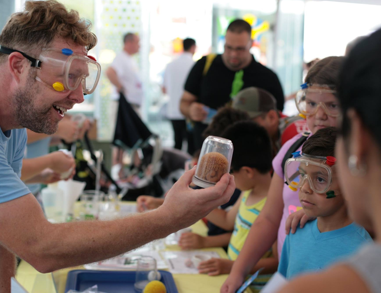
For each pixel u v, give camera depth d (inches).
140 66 260.5
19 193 42.0
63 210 96.4
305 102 60.1
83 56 47.3
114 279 65.6
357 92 18.4
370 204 19.2
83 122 120.2
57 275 63.9
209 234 91.4
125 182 164.9
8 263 57.2
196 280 66.7
